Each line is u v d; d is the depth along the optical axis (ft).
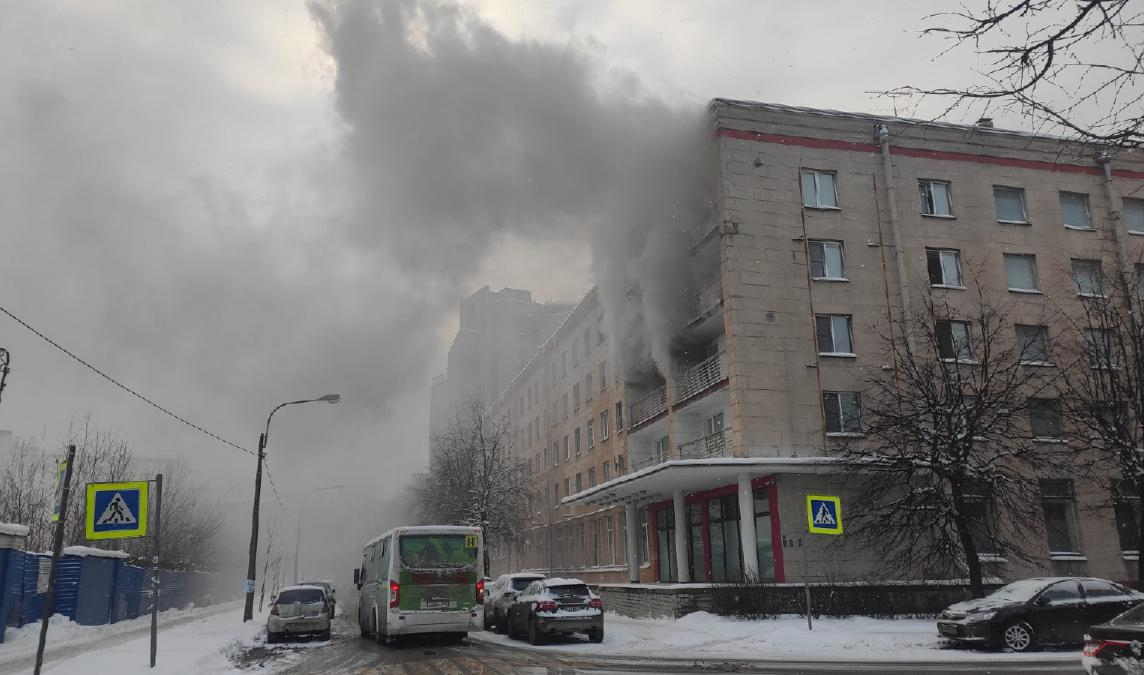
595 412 144.66
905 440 72.64
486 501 144.56
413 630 57.67
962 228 94.68
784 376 85.46
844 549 79.51
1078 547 85.51
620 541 126.62
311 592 69.51
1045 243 96.48
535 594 61.52
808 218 90.89
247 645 63.52
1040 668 38.73
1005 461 79.82
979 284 92.99
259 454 93.91
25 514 104.27
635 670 41.39
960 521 68.80
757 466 78.84
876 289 90.33
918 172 95.40
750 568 78.18
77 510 106.32
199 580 136.46
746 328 86.02
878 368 87.20
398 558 58.75
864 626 64.08
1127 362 74.64
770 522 81.15
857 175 93.76
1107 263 93.76
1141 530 69.62
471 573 59.88
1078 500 85.87
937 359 76.28
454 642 62.13
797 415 84.48
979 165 97.25
